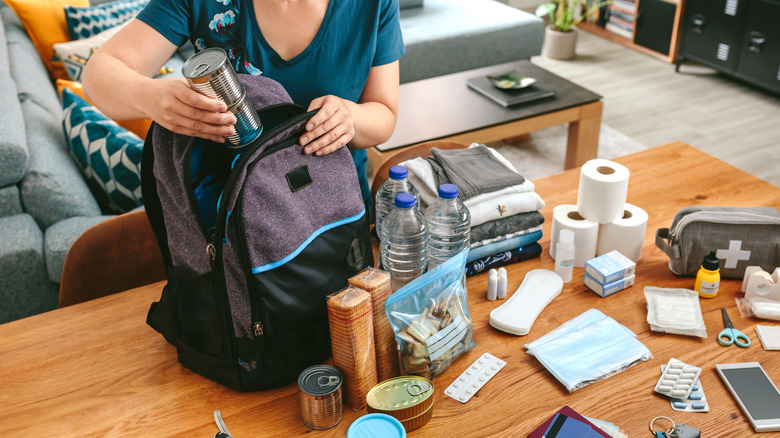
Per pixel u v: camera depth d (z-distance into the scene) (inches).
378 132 48.9
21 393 43.3
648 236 58.5
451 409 41.5
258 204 38.7
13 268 74.1
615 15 203.5
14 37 131.3
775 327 47.3
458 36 152.9
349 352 39.6
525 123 114.0
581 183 53.7
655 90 168.4
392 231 45.4
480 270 54.1
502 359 45.6
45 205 79.0
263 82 43.3
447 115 113.4
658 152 71.5
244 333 41.2
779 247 50.5
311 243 41.6
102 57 45.2
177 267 41.9
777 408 40.5
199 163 41.9
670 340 46.9
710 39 169.3
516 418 40.7
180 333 43.9
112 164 80.4
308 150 41.4
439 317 43.4
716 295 51.2
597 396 42.2
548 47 191.6
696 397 41.6
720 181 65.6
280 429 40.4
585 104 118.0
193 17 48.9
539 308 49.6
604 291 51.2
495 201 53.1
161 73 130.6
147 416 41.6
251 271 39.1
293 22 48.6
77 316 50.3
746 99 161.5
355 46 50.3
